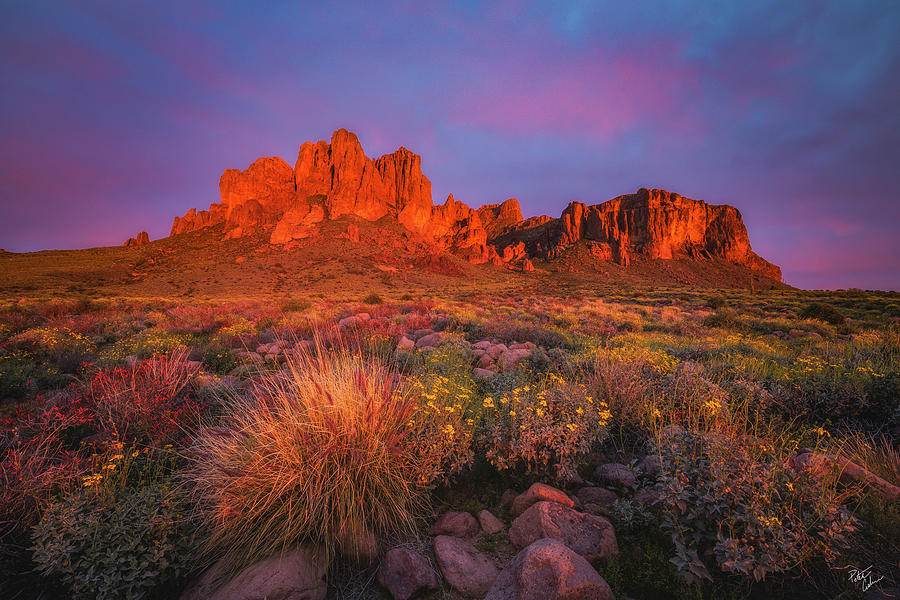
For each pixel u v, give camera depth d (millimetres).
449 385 4699
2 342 9883
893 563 2172
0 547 2295
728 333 12984
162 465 3340
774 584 2119
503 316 18406
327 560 2395
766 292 52562
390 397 3338
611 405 4414
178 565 2307
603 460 3652
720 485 2225
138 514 2391
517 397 3594
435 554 2498
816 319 17875
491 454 3195
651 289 58594
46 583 2312
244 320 15094
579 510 2816
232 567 2379
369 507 2717
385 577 2365
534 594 1962
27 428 3551
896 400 4203
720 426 3197
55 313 19406
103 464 2963
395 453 2844
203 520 2572
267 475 2633
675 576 2168
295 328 11586
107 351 8836
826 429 4129
